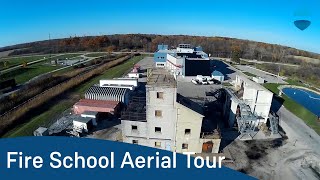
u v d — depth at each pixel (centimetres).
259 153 3488
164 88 3017
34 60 12119
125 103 5050
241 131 3984
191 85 7100
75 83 6850
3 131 3900
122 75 8388
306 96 6925
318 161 3356
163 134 3281
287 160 3353
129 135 3375
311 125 4516
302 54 17900
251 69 10500
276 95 6344
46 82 6975
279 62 13512
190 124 3183
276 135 4025
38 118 4428
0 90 6147
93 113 4278
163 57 10075
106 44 19125
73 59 12519
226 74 8969
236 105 3972
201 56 9619
